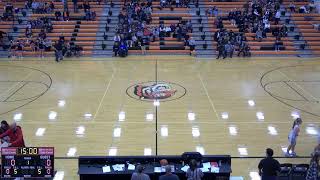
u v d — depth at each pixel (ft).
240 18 104.63
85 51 96.94
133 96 64.59
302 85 71.46
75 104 60.75
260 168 32.94
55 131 50.34
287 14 109.40
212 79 75.10
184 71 81.35
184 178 35.12
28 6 110.01
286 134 49.60
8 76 77.61
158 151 44.50
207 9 109.70
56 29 103.50
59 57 92.02
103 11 111.04
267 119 54.75
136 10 106.22
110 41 100.48
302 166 36.35
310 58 95.09
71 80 74.38
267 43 99.30
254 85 71.31
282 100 63.05
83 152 44.29
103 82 72.90
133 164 36.11
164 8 110.63
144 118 54.85
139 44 98.78
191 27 102.89
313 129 51.24
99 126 51.98
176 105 60.29
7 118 54.90
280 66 86.48
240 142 47.11
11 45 95.96
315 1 112.57
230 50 94.53
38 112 57.36
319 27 104.58
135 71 81.25
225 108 59.06
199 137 48.49
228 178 35.55
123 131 50.34
